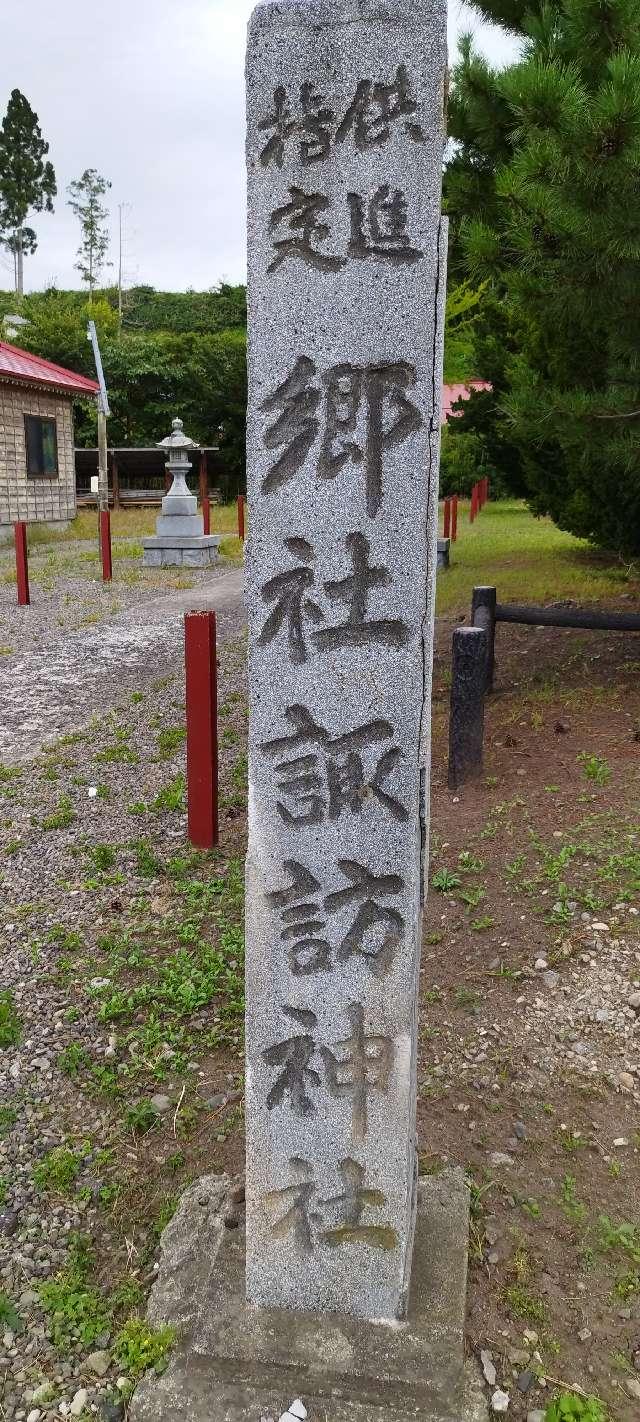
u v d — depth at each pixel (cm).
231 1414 203
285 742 196
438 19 168
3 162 4419
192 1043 322
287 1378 208
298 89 176
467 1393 205
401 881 196
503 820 448
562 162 414
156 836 484
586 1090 292
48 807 526
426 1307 219
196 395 3133
